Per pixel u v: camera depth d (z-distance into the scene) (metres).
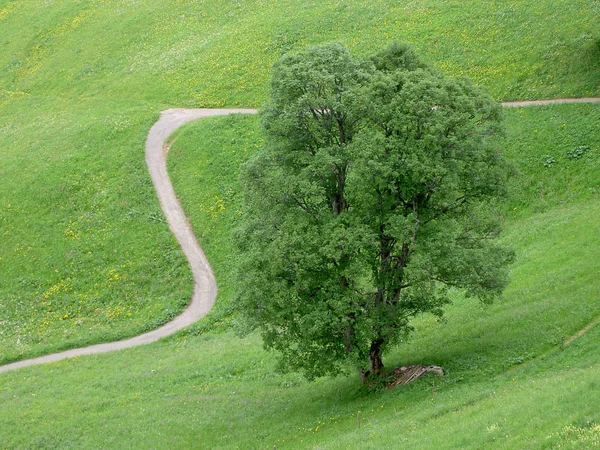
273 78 35.56
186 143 73.56
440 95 32.03
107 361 51.62
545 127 60.06
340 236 31.88
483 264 32.28
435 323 43.50
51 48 109.31
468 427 25.47
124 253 63.03
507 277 36.69
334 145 34.47
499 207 55.97
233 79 85.50
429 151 32.22
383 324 33.41
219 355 48.75
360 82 34.72
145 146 75.56
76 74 100.25
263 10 99.31
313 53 35.78
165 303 57.94
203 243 62.97
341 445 28.72
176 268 60.69
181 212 66.62
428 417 28.67
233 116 76.44
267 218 35.72
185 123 78.56
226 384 44.28
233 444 35.06
